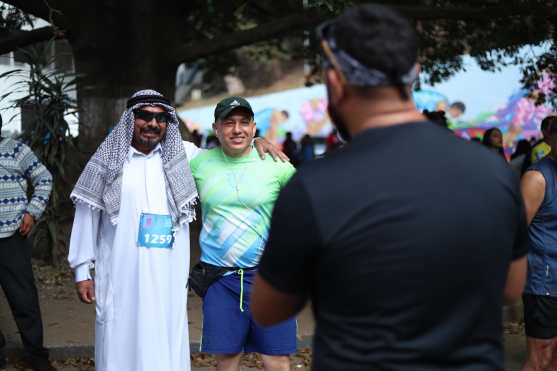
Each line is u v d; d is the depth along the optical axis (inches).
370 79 74.7
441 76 515.8
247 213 164.6
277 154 168.1
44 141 357.1
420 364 71.2
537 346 178.7
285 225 74.3
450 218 72.1
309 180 74.6
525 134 940.0
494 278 74.1
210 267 167.3
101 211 171.8
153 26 454.6
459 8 409.1
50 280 340.2
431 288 71.4
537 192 170.4
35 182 215.2
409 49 74.9
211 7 476.7
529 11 373.7
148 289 167.0
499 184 75.4
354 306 72.8
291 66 1507.1
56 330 259.9
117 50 448.8
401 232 71.6
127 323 168.9
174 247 171.2
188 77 1427.2
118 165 166.6
